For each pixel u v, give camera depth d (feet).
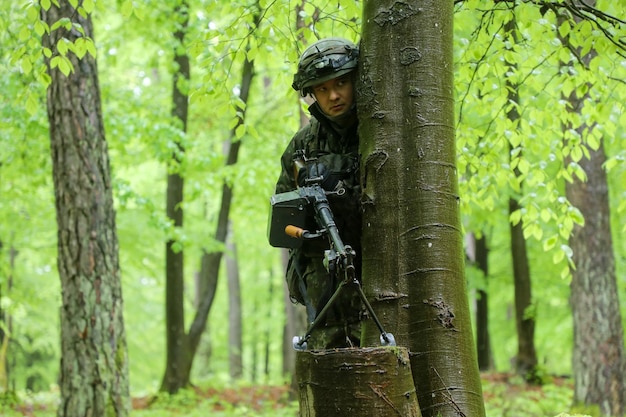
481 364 47.52
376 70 8.74
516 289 41.27
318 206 8.54
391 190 8.52
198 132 40.83
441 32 8.78
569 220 16.22
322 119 9.45
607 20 12.87
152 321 73.87
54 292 48.21
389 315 8.37
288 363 54.85
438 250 8.36
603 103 15.25
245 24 15.05
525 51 15.44
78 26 13.23
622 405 29.99
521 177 16.47
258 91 43.37
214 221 58.34
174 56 35.96
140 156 38.45
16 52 13.58
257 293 79.61
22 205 37.06
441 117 8.62
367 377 7.23
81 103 22.12
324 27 16.92
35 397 39.96
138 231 38.73
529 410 30.86
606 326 30.14
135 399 40.55
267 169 33.45
